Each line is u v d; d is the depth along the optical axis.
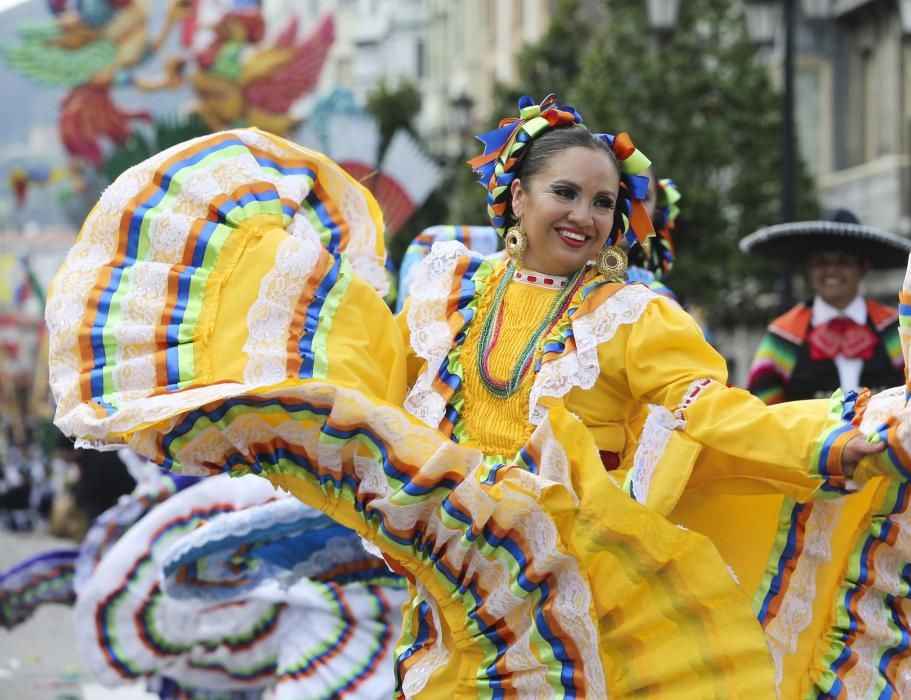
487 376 4.54
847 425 4.14
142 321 4.50
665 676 4.10
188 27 43.69
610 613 4.13
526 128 4.59
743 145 25.39
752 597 4.50
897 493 4.51
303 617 6.53
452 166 34.03
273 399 4.36
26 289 50.88
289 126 43.50
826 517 4.52
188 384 4.43
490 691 4.27
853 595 4.59
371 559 6.02
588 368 4.36
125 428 4.27
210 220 4.59
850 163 30.39
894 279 24.69
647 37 25.92
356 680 6.33
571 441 4.06
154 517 6.88
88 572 7.68
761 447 4.18
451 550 4.27
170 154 4.70
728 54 25.58
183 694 7.05
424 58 66.88
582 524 4.05
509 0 45.41
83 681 9.55
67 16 42.38
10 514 24.92
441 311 4.70
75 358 4.51
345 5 79.38
